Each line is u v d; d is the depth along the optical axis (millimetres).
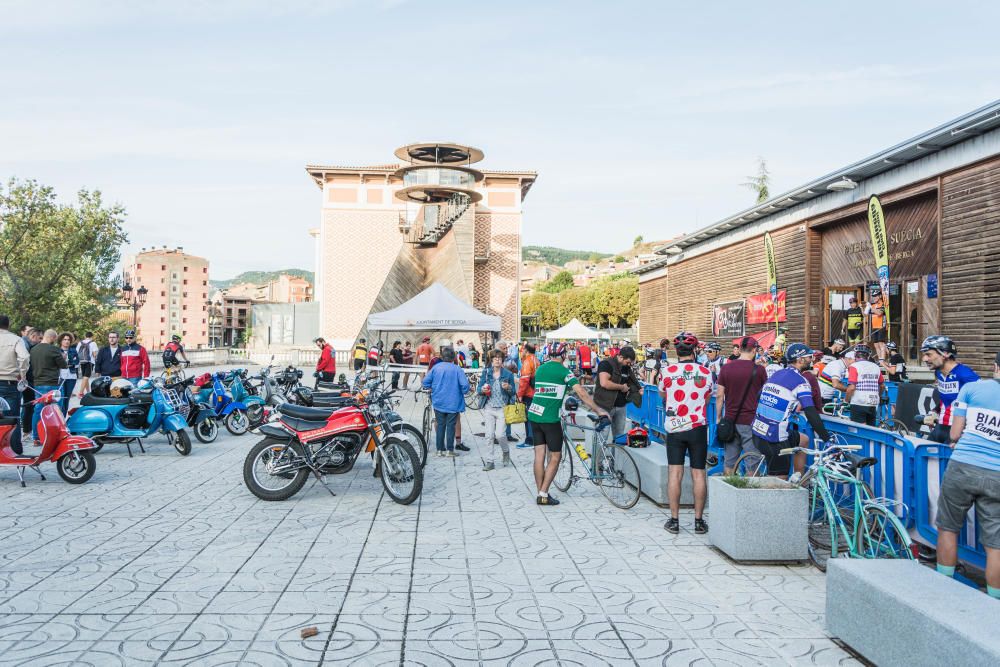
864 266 15711
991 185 11719
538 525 6621
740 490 5453
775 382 6145
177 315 132875
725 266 22391
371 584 4898
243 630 4078
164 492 7852
